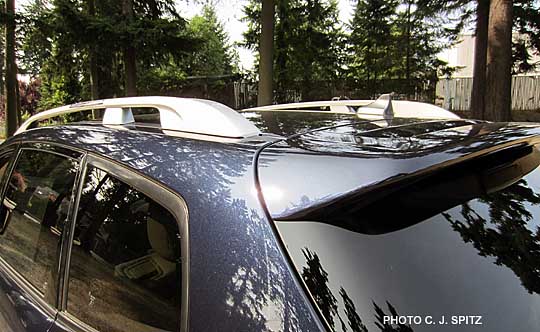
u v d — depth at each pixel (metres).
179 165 1.23
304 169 1.11
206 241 1.03
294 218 0.99
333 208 1.00
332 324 0.87
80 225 1.45
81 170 1.52
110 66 13.97
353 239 1.00
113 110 1.82
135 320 1.16
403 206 1.11
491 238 1.20
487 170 1.36
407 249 1.05
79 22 9.88
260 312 0.89
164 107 1.59
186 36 10.98
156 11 12.26
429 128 1.62
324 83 17.72
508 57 7.57
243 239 0.99
